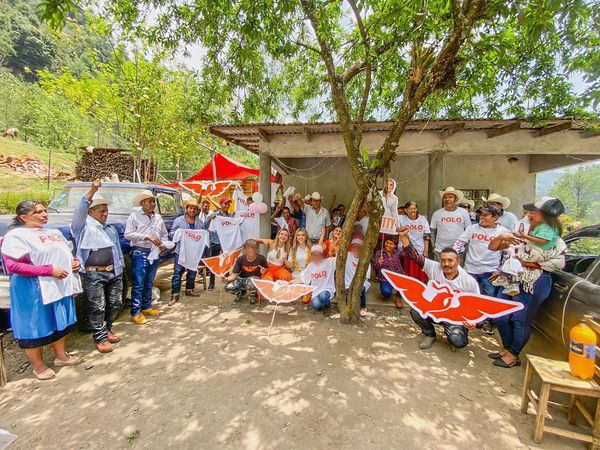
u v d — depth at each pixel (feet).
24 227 9.55
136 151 37.40
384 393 9.46
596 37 11.72
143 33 16.83
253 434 7.71
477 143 18.57
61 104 79.36
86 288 11.48
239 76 18.76
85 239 11.31
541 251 10.07
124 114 36.60
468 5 9.81
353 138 13.34
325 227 21.76
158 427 7.91
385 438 7.66
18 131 89.25
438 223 16.69
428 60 11.76
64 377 10.09
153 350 11.94
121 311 15.85
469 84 15.79
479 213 13.42
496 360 11.28
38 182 57.26
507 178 26.91
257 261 16.90
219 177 36.94
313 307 16.21
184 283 21.81
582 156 21.66
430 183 19.35
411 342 12.94
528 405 8.89
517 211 26.86
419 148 18.97
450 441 7.61
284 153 20.56
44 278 9.43
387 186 15.02
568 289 10.00
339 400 9.09
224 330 13.80
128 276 15.67
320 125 17.87
